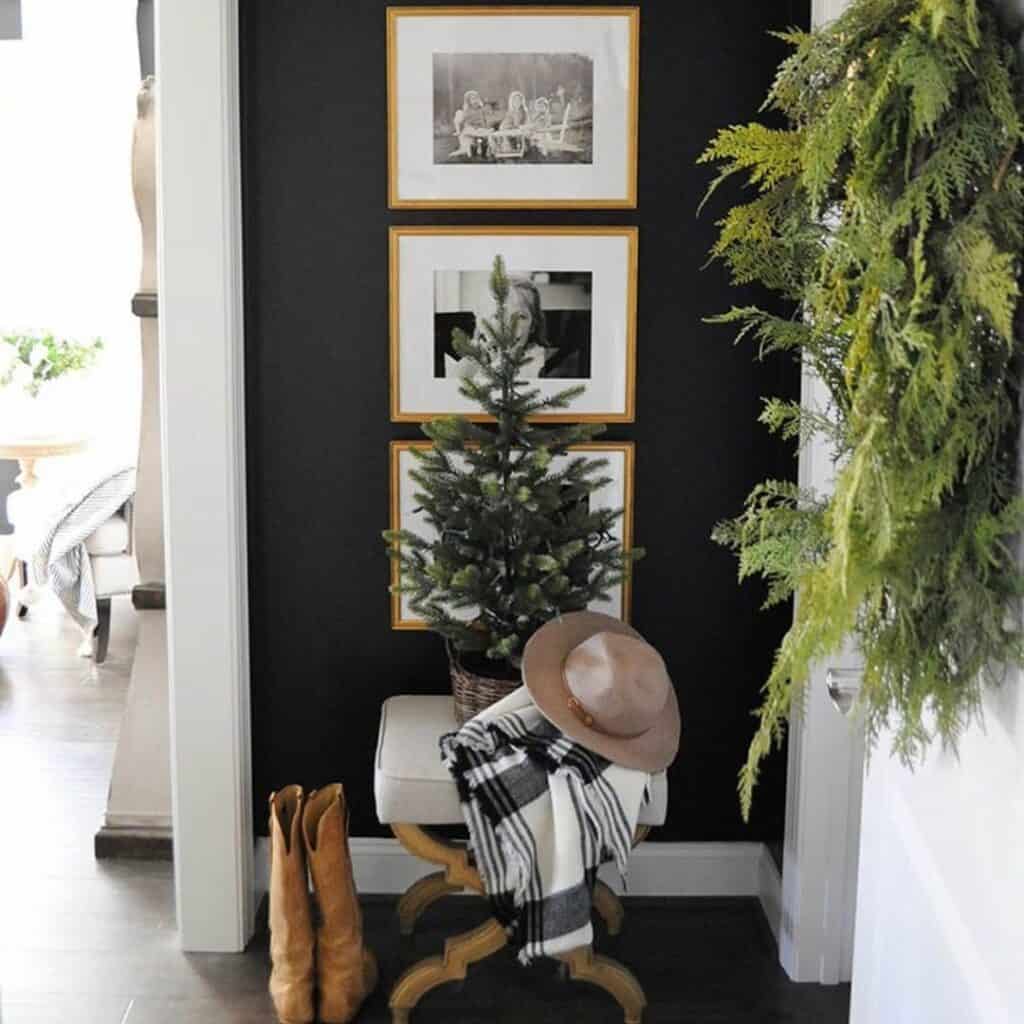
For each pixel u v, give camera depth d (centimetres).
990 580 165
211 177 332
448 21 346
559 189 354
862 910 231
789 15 348
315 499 370
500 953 365
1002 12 157
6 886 396
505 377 321
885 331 156
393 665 377
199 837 357
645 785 312
